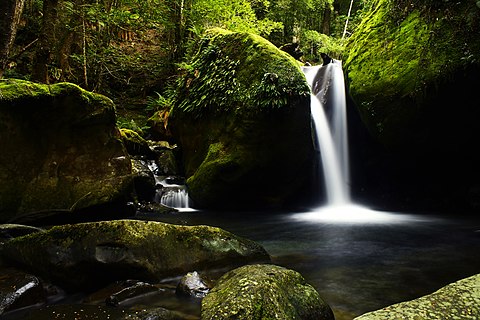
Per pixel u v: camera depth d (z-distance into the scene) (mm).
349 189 9516
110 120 6574
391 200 9375
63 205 5742
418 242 5484
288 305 2508
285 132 7863
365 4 11789
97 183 6195
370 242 5465
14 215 5281
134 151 10164
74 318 2549
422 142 7145
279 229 6516
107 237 3377
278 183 8523
